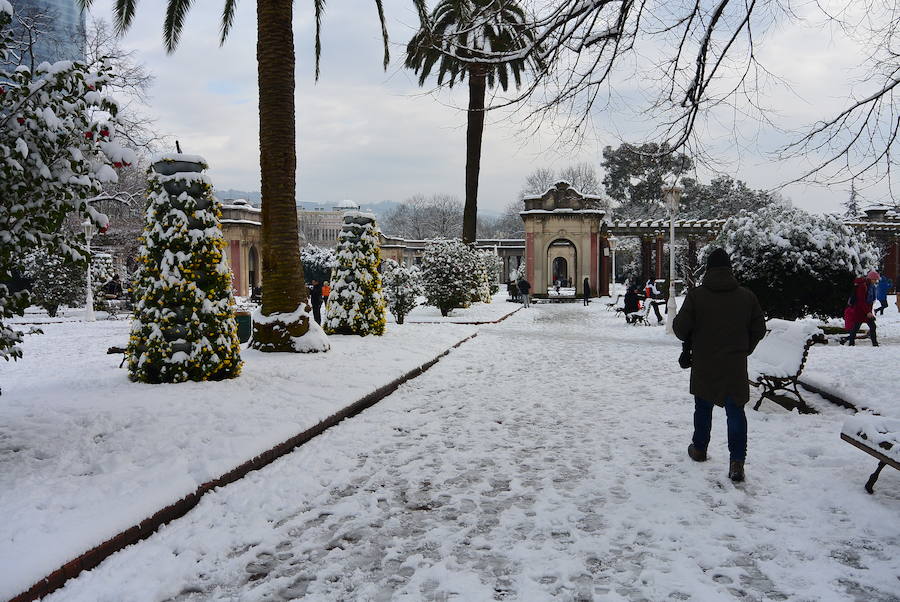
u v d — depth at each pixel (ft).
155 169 27.35
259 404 22.41
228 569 10.84
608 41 22.48
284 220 37.42
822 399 24.62
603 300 130.00
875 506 13.09
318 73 50.34
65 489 13.56
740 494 14.07
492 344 48.62
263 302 38.14
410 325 62.54
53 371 33.01
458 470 16.52
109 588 9.99
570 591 9.78
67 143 14.87
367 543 11.93
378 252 49.96
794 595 9.58
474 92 85.92
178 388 25.12
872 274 41.93
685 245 159.33
